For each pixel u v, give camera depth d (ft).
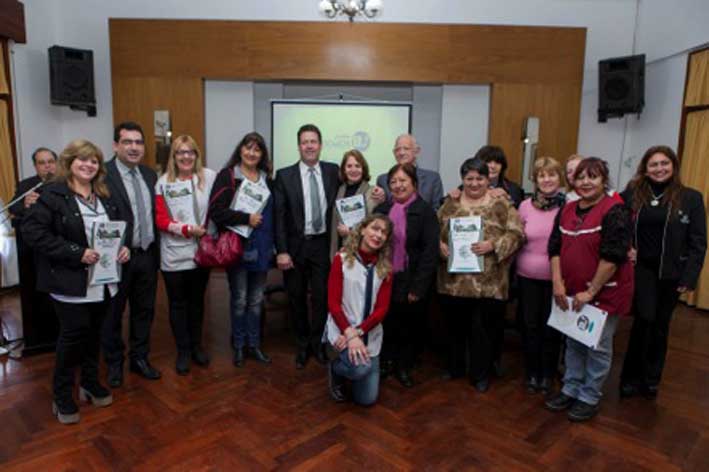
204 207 9.20
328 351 8.46
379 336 8.36
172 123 18.42
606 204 7.48
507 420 8.00
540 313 8.90
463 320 9.27
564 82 18.35
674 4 16.87
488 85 18.84
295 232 9.65
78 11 18.83
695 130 15.57
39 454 6.84
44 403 8.30
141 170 8.87
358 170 9.62
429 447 7.18
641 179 8.57
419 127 19.66
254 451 7.00
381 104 18.81
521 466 6.76
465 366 9.60
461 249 8.55
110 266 7.57
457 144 19.26
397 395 8.84
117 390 8.79
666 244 8.22
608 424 7.90
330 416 8.03
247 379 9.35
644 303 8.43
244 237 9.25
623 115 18.26
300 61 18.22
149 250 8.92
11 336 11.50
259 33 18.07
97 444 7.11
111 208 7.79
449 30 18.12
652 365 8.79
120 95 18.29
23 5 15.87
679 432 7.70
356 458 6.87
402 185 8.63
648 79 18.24
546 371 8.98
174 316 9.43
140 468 6.56
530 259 8.79
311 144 9.44
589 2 18.75
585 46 18.43
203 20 18.02
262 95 19.48
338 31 18.10
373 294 8.13
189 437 7.32
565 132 18.57
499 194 8.79
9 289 15.67
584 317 7.61
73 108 18.30
